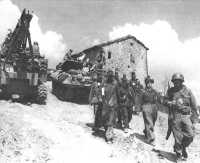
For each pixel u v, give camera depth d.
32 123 8.39
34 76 11.24
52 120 9.38
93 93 9.06
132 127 10.93
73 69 14.22
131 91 10.65
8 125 7.71
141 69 36.59
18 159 6.19
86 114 11.84
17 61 11.20
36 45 12.56
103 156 7.14
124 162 6.98
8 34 11.77
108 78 8.77
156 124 13.08
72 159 6.70
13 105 10.40
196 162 7.93
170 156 8.02
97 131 8.87
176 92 7.77
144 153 7.81
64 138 7.84
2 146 6.55
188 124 7.43
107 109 8.35
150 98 8.99
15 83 11.16
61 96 14.27
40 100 11.92
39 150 6.80
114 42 34.06
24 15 10.68
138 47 36.69
